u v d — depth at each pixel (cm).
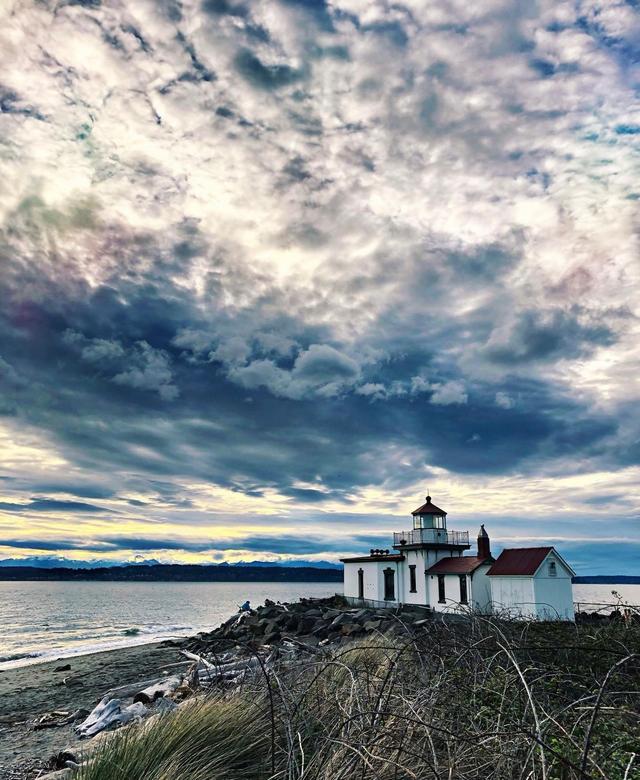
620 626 1279
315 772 516
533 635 1110
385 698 633
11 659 3366
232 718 638
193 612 8919
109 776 523
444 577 3812
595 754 513
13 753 1063
